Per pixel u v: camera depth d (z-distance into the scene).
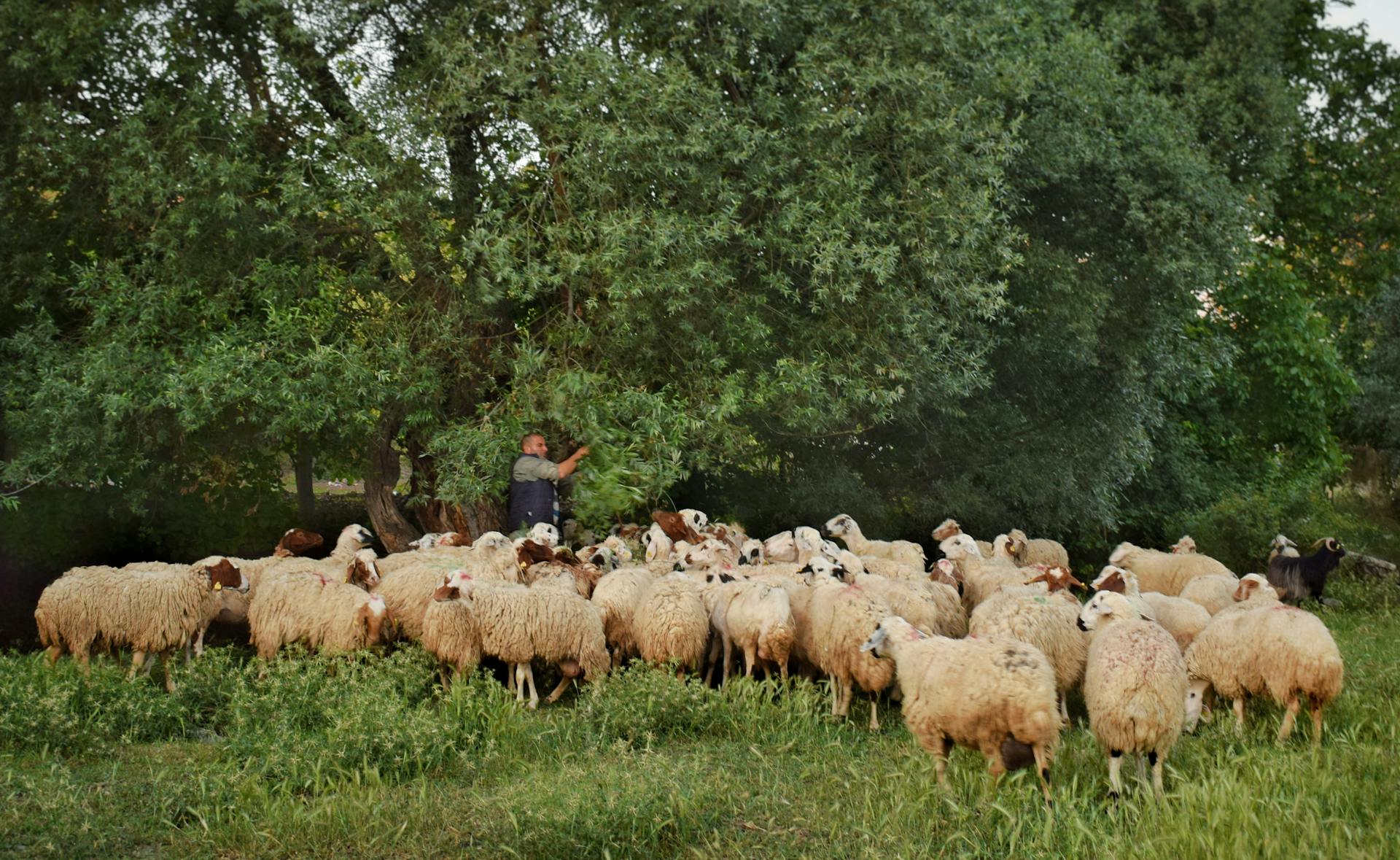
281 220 11.67
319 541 11.65
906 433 17.30
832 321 12.85
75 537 15.11
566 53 12.27
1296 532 21.92
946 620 9.94
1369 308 27.39
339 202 11.98
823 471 16.23
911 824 6.09
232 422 13.57
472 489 11.62
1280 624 7.53
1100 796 6.59
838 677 8.52
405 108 12.09
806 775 7.03
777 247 12.52
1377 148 28.20
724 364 12.05
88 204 12.71
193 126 11.53
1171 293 16.86
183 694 8.47
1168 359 18.92
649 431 11.30
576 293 12.48
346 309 12.60
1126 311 17.03
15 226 12.73
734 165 12.39
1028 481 17.27
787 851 5.82
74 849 5.70
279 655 8.77
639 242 11.55
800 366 12.53
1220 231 16.47
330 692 8.07
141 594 9.16
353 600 9.20
